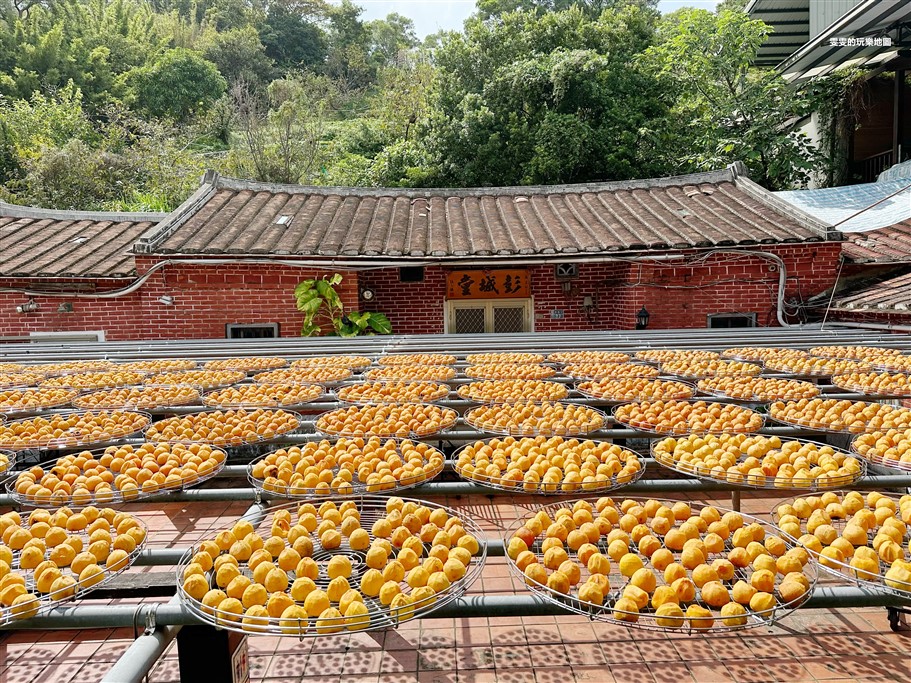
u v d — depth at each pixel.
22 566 2.46
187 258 9.85
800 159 16.16
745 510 4.17
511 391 5.07
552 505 3.06
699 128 18.61
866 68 15.27
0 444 3.84
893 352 6.50
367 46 47.47
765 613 2.02
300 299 10.05
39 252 10.88
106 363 6.82
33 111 25.33
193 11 43.16
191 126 30.30
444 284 11.33
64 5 36.41
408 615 1.99
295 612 2.01
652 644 3.06
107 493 3.06
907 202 11.50
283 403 4.93
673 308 10.32
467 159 20.78
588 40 21.48
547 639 3.12
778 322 10.24
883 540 2.44
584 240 10.41
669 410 4.36
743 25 17.06
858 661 2.88
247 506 4.41
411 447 3.74
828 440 5.22
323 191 13.09
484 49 21.94
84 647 3.18
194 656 2.26
